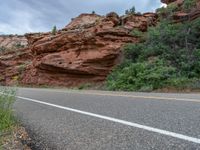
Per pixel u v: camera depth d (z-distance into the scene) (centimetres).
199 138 334
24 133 440
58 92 1486
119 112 586
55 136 406
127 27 2680
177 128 397
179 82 1497
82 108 694
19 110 730
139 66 1856
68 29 3456
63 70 2675
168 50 2041
